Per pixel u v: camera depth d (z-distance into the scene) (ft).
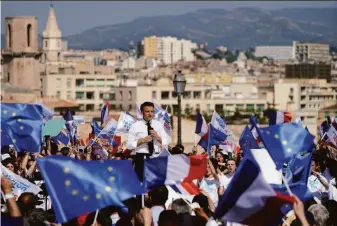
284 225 93.97
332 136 130.82
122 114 148.25
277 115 136.56
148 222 90.79
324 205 91.81
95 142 153.17
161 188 96.84
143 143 110.01
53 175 82.79
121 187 84.28
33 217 87.61
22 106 89.97
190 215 92.94
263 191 80.48
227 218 81.76
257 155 89.81
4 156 130.00
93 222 90.38
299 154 90.38
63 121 159.84
